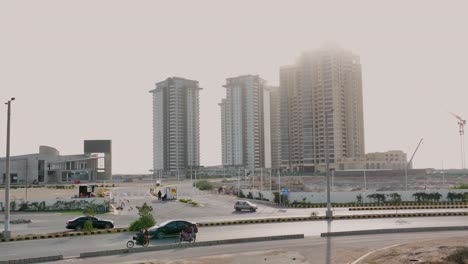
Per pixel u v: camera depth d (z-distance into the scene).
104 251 29.42
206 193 102.81
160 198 81.75
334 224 43.34
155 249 30.77
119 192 106.44
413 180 122.31
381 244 30.86
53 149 182.38
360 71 190.38
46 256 28.05
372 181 120.94
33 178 156.25
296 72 189.25
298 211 59.00
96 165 181.12
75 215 58.41
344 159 177.25
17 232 40.88
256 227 42.12
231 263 25.42
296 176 130.50
